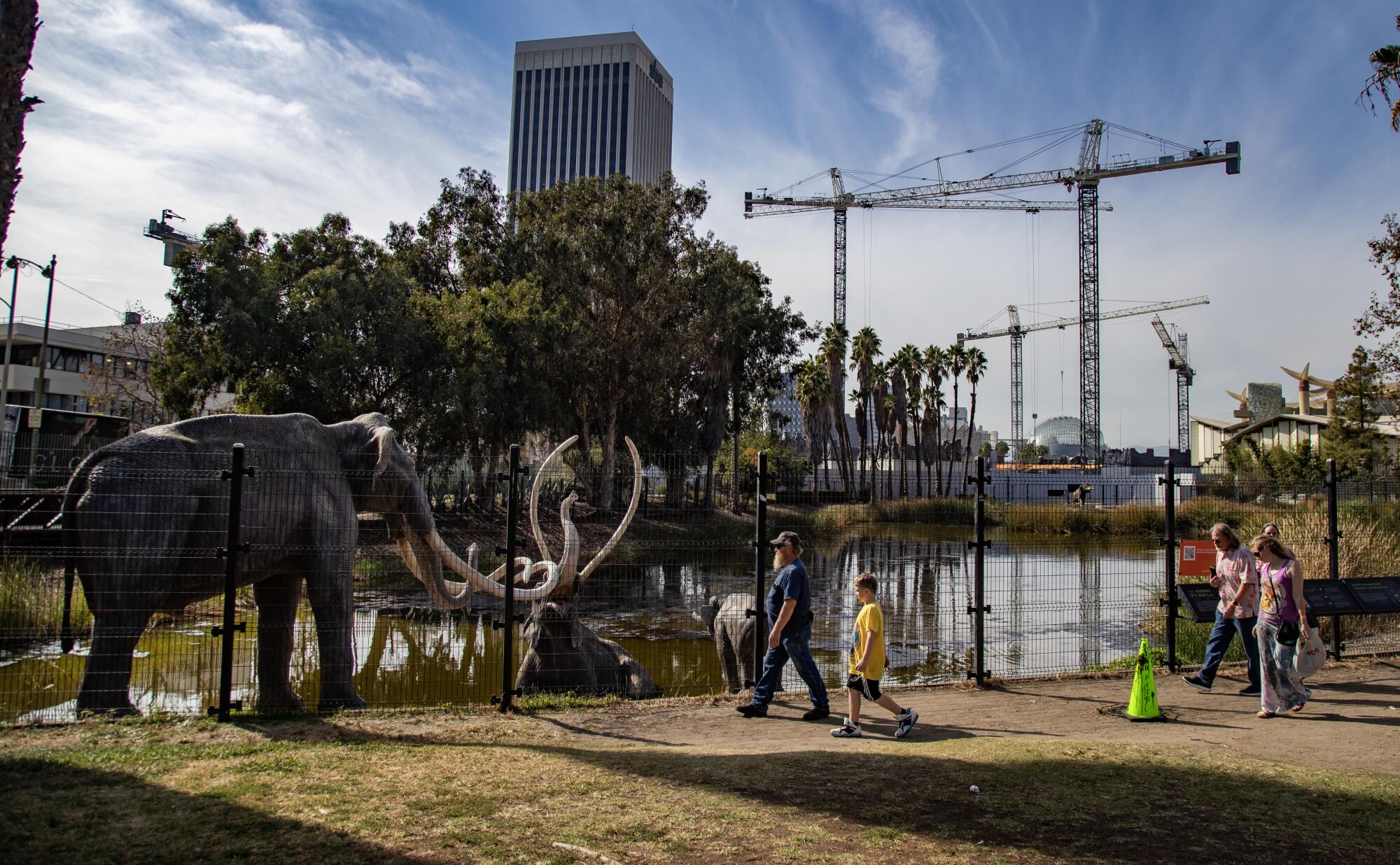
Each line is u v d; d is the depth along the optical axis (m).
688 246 39.91
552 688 9.03
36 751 5.38
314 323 26.91
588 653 9.56
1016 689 8.55
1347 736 6.68
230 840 3.90
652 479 15.73
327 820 4.20
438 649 12.65
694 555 13.52
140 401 40.59
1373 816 4.62
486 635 12.30
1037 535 19.50
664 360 38.50
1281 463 48.88
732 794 4.79
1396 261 21.38
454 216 39.78
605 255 36.47
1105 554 18.30
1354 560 11.91
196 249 27.45
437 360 29.61
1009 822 4.43
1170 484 9.62
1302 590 7.43
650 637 14.70
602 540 13.01
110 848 3.76
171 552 6.99
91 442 10.39
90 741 5.70
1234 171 97.06
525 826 4.20
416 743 5.99
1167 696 8.23
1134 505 19.11
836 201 101.62
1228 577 8.49
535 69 137.62
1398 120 14.46
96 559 6.63
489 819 4.29
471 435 30.95
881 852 3.99
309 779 4.86
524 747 5.86
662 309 39.44
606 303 39.06
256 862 3.67
